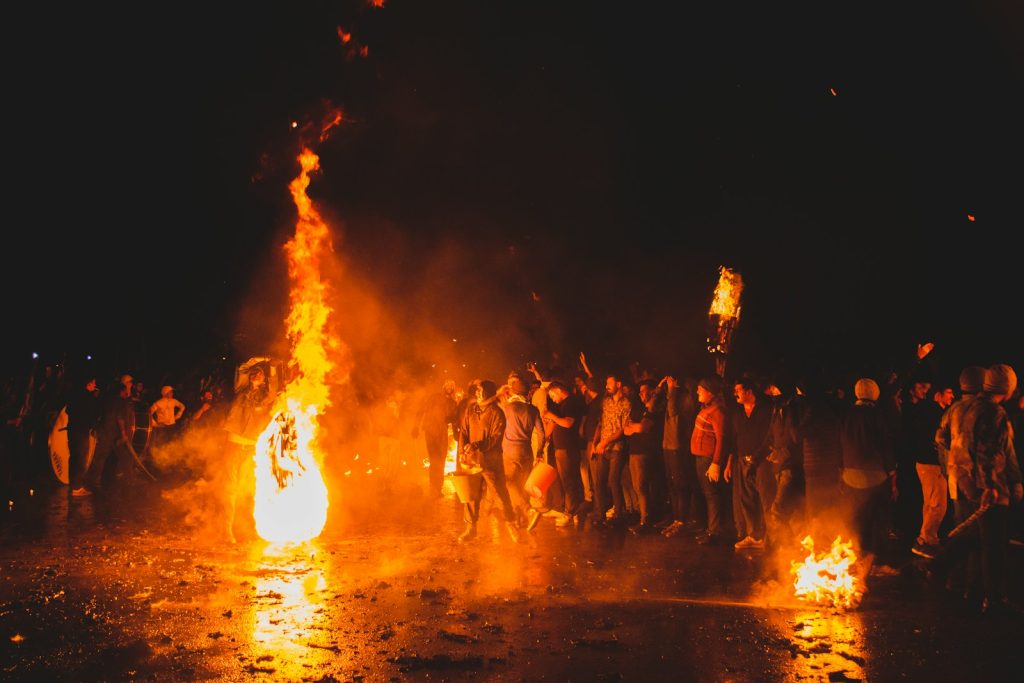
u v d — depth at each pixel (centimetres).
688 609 750
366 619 716
